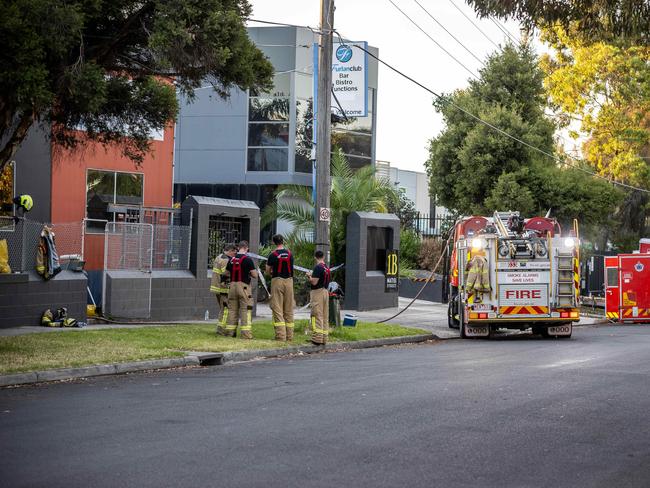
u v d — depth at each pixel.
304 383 14.11
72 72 16.53
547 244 24.47
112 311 23.48
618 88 51.12
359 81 27.66
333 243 34.72
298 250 35.34
